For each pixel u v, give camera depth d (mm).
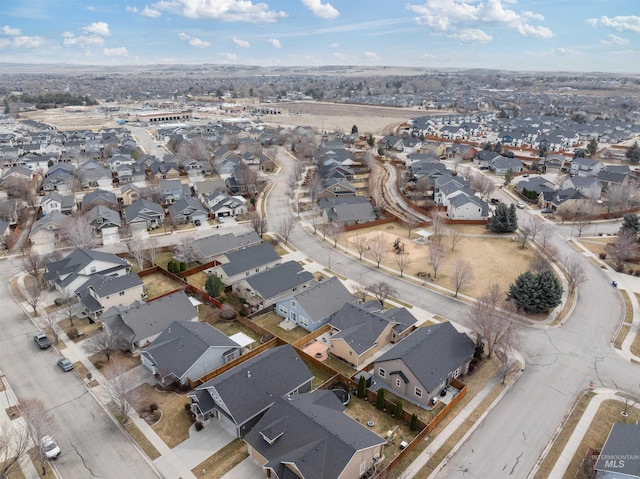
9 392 40562
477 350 44656
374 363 42500
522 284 53719
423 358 40344
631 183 102000
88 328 50562
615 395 40062
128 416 37438
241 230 81125
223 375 38375
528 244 75438
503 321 44719
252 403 36094
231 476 31766
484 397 39969
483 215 87938
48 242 74312
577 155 136500
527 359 45375
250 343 46562
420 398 39125
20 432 35625
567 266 64812
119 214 86250
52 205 86500
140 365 44219
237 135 162625
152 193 95125
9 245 73062
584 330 50438
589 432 35719
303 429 31797
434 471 32219
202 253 65750
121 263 61531
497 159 127375
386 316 49562
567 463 32906
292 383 38938
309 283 59750
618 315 53531
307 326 50500
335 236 75500
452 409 38406
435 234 79312
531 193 100188
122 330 46594
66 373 43094
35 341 47750
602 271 65250
